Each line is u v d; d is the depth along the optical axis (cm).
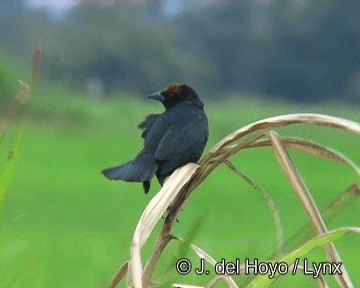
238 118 6353
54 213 2741
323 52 9275
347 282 318
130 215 2791
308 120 316
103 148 4750
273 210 326
